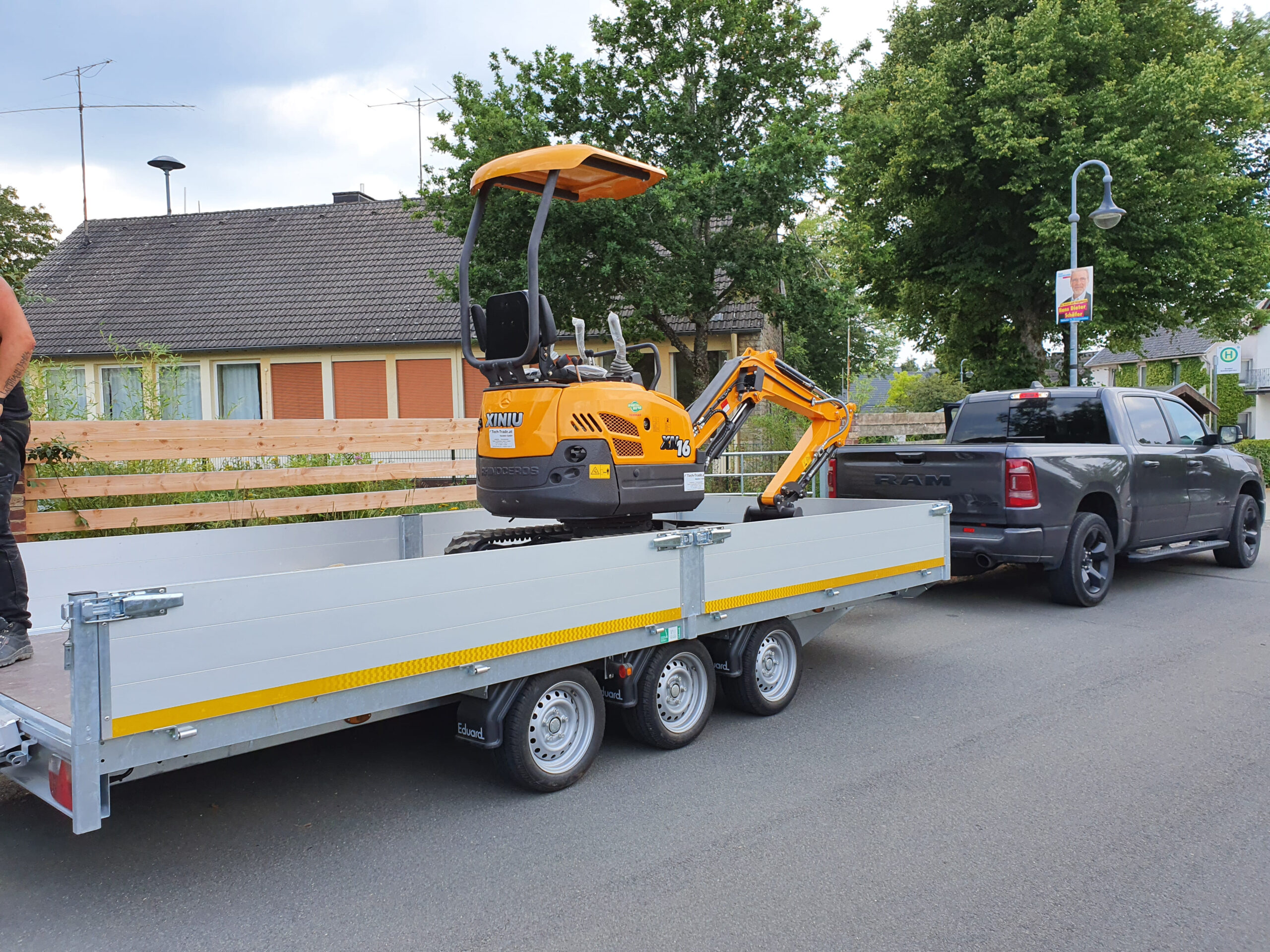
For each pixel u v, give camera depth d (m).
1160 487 9.07
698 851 3.65
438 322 19.75
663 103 12.89
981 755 4.70
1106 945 2.96
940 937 3.02
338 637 3.28
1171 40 20.25
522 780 4.09
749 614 4.95
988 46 19.33
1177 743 4.86
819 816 3.98
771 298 13.36
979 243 21.19
